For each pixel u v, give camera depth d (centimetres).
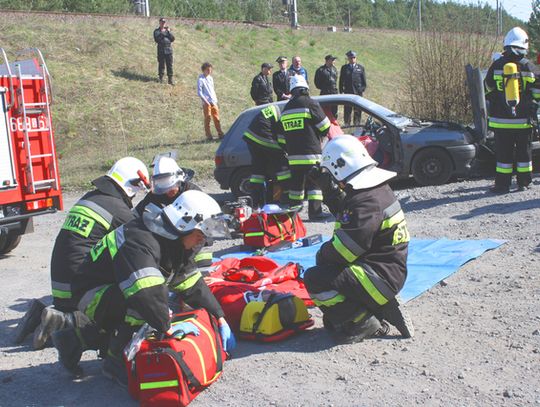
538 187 1034
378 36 4181
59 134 2011
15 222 895
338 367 478
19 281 793
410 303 607
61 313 545
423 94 1725
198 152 1739
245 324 534
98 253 461
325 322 525
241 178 1184
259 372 478
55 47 2416
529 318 541
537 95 975
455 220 904
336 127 1083
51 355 546
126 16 2767
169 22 2948
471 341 509
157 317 426
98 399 457
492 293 612
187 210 432
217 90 2533
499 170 1009
